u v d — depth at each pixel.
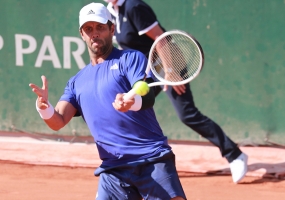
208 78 24.00
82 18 11.02
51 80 25.50
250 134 23.95
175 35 12.10
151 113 11.07
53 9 24.97
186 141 25.19
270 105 23.55
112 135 10.98
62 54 25.20
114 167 11.12
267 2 22.86
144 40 19.98
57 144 25.58
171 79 12.12
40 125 26.16
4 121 26.41
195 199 18.56
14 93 26.11
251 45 23.33
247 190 19.69
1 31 25.66
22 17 25.36
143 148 10.91
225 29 23.48
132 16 19.39
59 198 18.47
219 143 20.62
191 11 23.70
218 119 24.16
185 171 22.05
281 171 21.27
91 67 11.33
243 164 20.39
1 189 19.61
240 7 23.17
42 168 22.83
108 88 10.79
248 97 23.72
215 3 23.41
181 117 21.08
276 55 23.11
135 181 10.95
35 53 25.53
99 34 10.98
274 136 23.70
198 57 11.91
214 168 22.12
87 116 11.22
